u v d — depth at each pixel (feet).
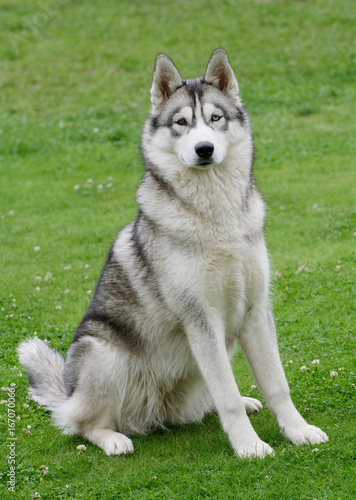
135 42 97.55
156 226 22.99
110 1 112.06
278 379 22.53
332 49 88.94
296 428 22.07
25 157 71.15
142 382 24.77
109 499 19.62
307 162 62.08
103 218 53.36
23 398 27.45
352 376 26.40
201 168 22.07
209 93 23.34
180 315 22.70
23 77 91.30
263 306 23.11
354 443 20.95
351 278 37.04
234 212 22.47
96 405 24.31
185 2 108.88
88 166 67.10
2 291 39.93
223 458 21.24
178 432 24.88
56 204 57.77
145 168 24.45
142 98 82.89
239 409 21.59
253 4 104.32
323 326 32.30
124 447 22.93
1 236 50.72
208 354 22.17
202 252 22.08
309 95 79.36
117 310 24.31
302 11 99.76
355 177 56.44
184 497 19.04
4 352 31.89
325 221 47.52
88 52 95.86
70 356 25.20
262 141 68.23
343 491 18.43
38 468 21.81
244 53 90.63
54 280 41.19
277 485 18.99
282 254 42.27
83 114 80.38
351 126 70.23
